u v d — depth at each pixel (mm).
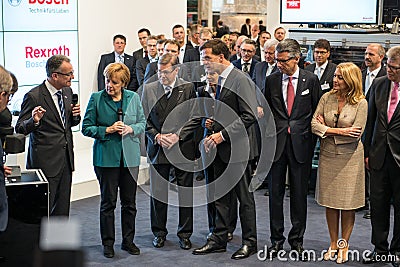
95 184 6266
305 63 6629
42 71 7285
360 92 4004
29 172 3672
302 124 4176
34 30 7160
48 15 7270
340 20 7805
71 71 4105
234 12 13531
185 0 8938
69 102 4230
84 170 6641
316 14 7906
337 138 4035
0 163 2742
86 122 4293
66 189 4258
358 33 7461
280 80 4199
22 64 7094
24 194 3320
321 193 4211
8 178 3463
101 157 4277
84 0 7625
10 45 6973
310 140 4234
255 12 13523
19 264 3334
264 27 11383
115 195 4375
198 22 12961
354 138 4012
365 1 7660
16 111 6793
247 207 4383
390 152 3990
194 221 5297
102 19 7855
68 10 7457
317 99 4211
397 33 7438
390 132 3984
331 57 7566
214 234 4504
